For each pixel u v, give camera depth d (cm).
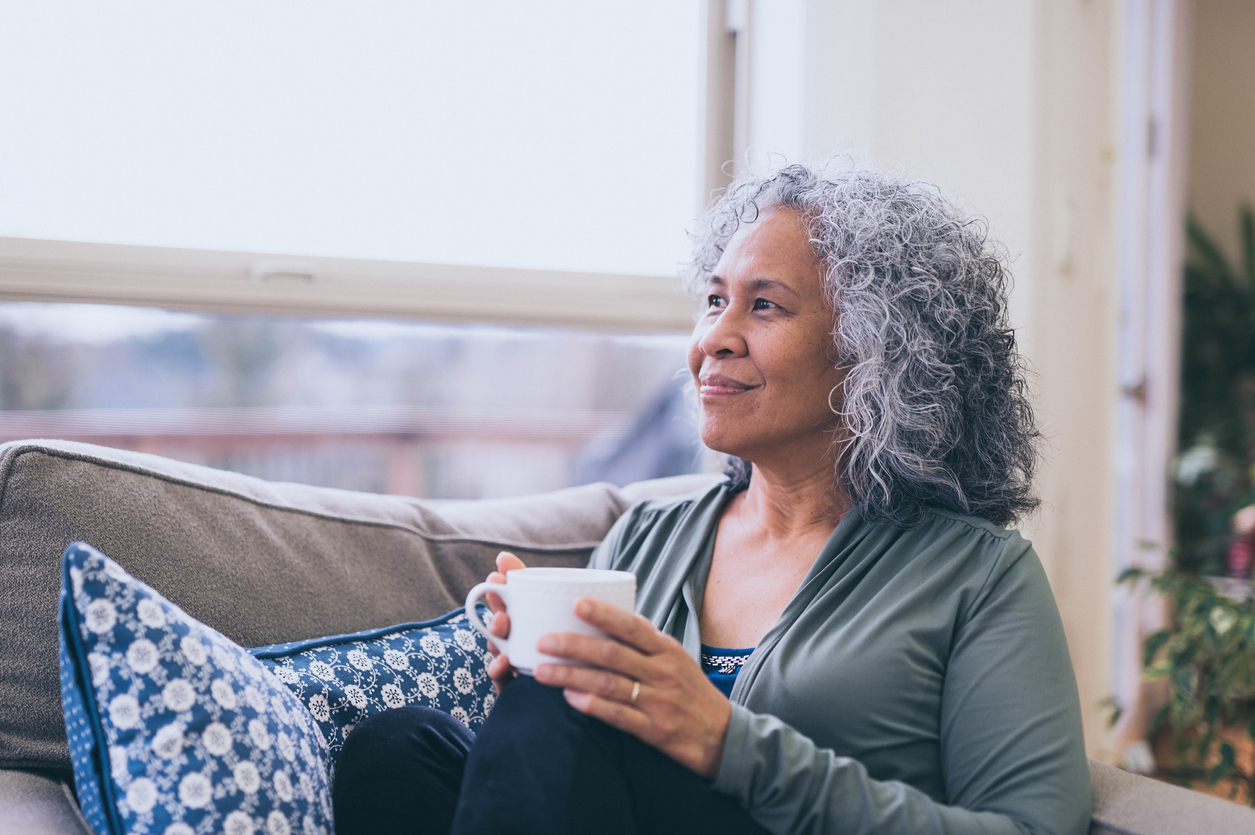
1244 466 380
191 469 115
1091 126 225
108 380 234
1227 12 415
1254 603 205
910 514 106
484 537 133
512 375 311
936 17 202
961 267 108
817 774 80
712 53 214
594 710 75
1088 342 225
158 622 77
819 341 106
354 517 123
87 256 156
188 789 73
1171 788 93
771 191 113
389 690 103
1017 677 91
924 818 81
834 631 97
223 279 166
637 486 154
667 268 211
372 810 87
